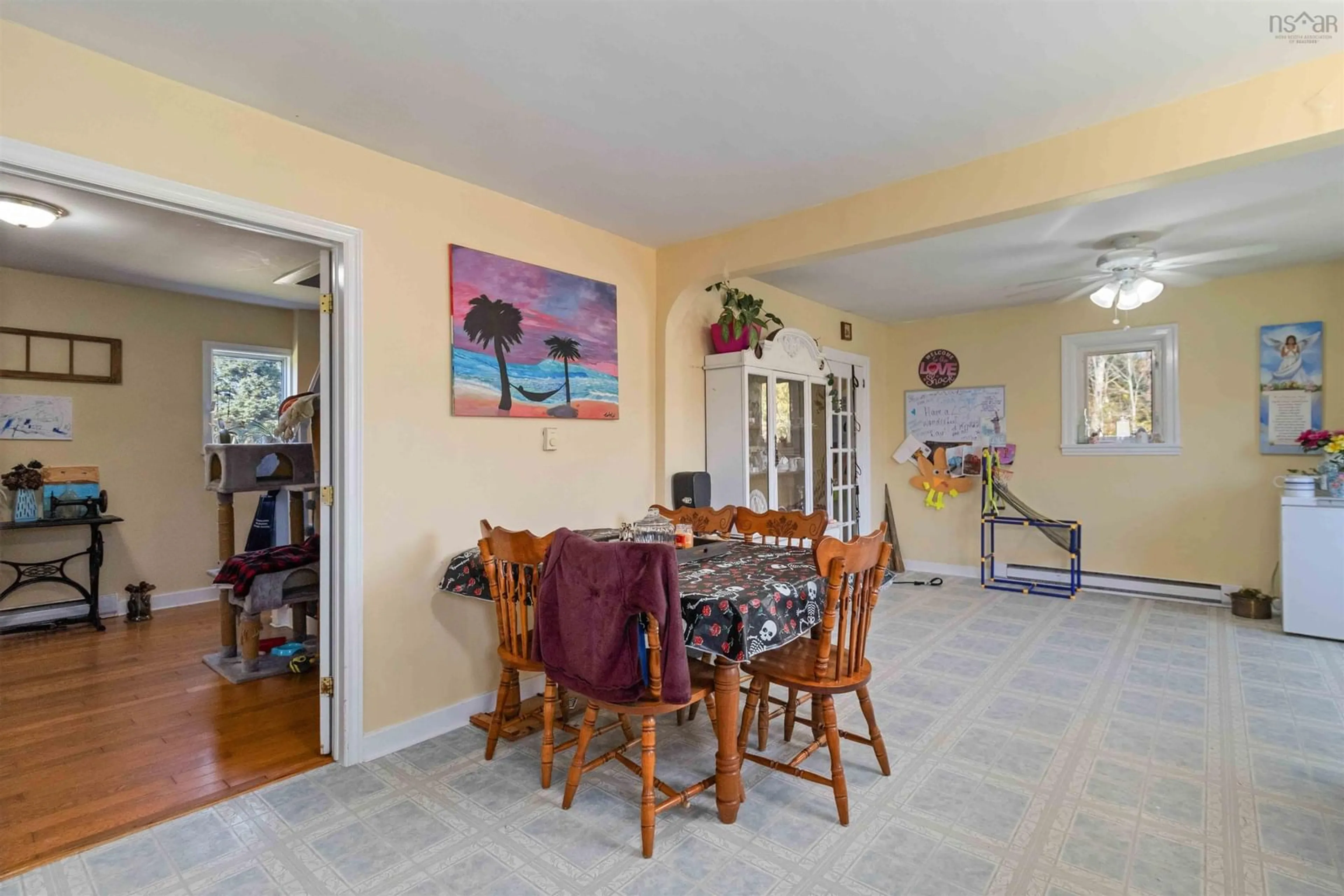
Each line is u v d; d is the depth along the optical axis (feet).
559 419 10.44
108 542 14.71
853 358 18.48
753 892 5.72
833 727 6.88
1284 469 14.70
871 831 6.61
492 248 9.50
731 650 6.25
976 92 6.96
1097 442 16.97
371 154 8.20
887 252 12.60
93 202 9.35
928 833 6.56
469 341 9.18
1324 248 12.71
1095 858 6.12
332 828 6.72
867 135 7.91
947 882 5.82
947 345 19.22
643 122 7.57
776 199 9.86
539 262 10.15
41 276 13.76
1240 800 7.06
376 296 8.25
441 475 8.93
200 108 6.80
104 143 6.18
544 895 5.71
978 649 12.31
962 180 8.72
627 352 11.67
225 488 12.40
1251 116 6.77
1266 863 6.00
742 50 6.20
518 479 9.87
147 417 15.26
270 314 17.17
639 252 11.96
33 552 13.78
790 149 8.25
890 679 10.82
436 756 8.31
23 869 6.05
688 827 6.71
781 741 8.75
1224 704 9.62
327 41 5.99
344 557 8.04
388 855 6.27
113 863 6.15
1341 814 6.77
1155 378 16.31
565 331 10.52
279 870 6.05
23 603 13.70
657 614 6.15
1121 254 11.75
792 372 14.24
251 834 6.61
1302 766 7.75
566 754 8.35
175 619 14.65
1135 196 9.78
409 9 5.55
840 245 9.86
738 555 8.69
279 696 10.32
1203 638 12.83
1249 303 14.97
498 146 8.13
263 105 7.13
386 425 8.34
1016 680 10.72
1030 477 17.90
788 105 7.20
